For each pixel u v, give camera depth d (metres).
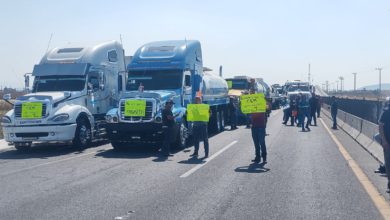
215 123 22.41
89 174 10.80
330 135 20.84
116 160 13.23
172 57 17.39
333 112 25.16
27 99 15.28
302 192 8.59
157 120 14.80
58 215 7.05
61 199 8.16
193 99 18.39
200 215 7.00
